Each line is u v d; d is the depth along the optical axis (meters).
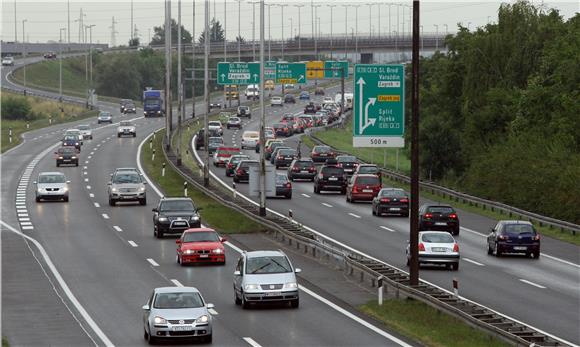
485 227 126.62
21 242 109.25
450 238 91.44
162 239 111.69
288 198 154.62
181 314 56.81
